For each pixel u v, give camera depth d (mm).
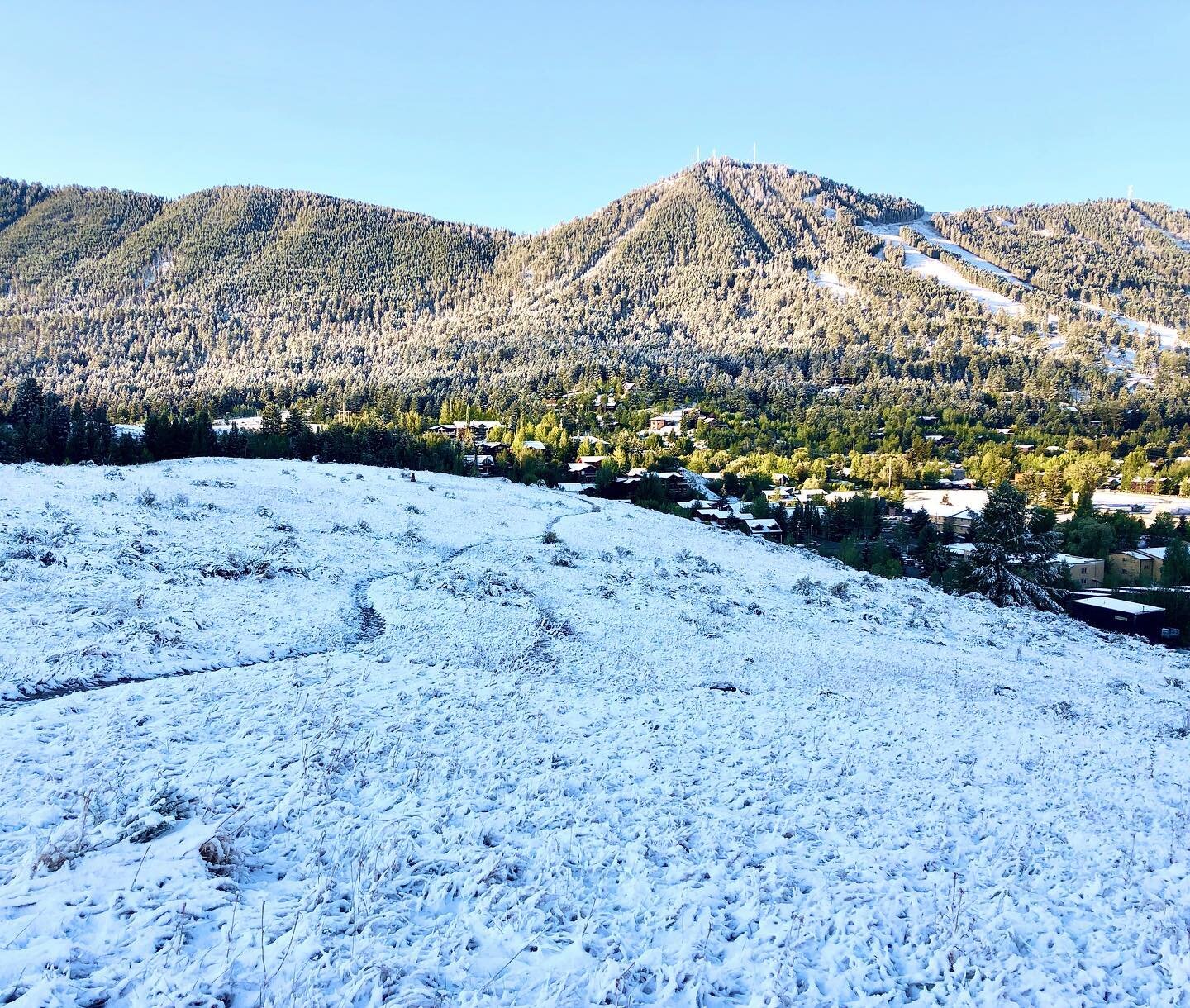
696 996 7324
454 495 59219
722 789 13188
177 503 39125
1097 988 8102
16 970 6477
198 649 19719
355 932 7777
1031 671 30469
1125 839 12430
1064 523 101312
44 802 10055
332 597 27531
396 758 12781
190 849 8922
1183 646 60312
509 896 8797
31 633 18328
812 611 36375
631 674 23062
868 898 9586
